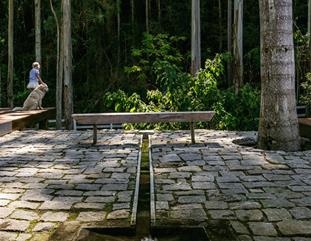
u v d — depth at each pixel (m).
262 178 5.12
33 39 22.64
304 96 13.49
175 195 4.43
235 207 4.00
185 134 9.22
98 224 3.60
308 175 5.26
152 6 22.31
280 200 4.20
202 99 11.26
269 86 7.14
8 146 7.81
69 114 13.27
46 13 20.97
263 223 3.58
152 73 20.08
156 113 7.87
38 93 12.31
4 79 21.28
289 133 7.09
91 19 19.72
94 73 21.62
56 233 3.41
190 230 3.43
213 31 21.64
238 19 14.92
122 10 22.17
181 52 21.53
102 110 20.52
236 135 8.99
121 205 4.12
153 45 19.28
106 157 6.65
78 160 6.42
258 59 18.61
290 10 7.05
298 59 16.22
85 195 4.48
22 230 3.49
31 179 5.18
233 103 11.64
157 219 3.70
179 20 21.41
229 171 5.52
